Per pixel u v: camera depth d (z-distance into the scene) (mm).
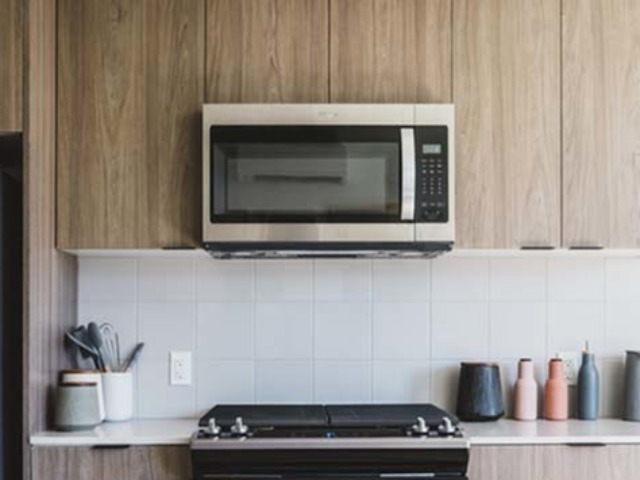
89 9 2801
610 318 3162
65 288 2955
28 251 2557
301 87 2809
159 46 2807
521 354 3143
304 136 2719
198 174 2801
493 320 3146
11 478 2670
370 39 2814
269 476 2537
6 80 2572
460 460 2545
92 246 2791
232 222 2717
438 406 3117
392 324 3135
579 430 2758
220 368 3117
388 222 2721
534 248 2809
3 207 2629
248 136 2719
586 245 2812
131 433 2674
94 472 2584
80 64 2801
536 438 2619
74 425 2703
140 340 3115
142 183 2801
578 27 2834
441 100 2812
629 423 2941
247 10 2811
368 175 2723
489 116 2818
